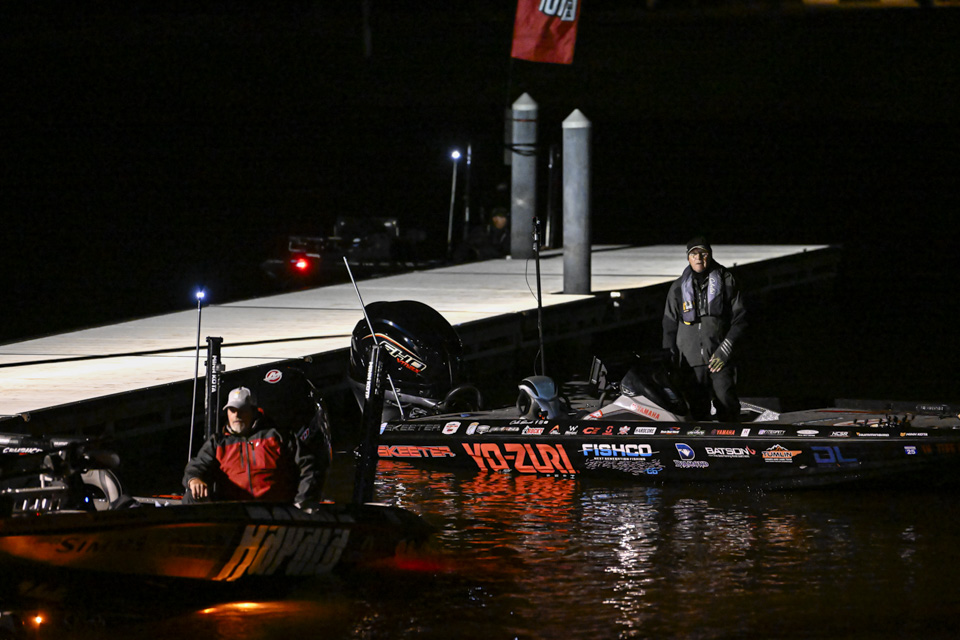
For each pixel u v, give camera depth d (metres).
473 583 28.41
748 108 151.88
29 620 26.11
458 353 45.66
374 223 91.62
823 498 36.53
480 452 41.09
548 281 71.75
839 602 26.62
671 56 152.25
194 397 32.25
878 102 148.75
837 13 155.38
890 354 66.75
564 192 65.81
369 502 30.20
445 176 149.12
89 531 25.89
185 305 84.31
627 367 42.12
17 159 161.50
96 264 110.62
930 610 26.05
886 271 106.81
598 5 167.25
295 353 48.69
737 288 41.22
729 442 37.78
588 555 30.58
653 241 125.12
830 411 43.31
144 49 167.25
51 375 44.94
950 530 32.56
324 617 26.30
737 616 25.84
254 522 26.77
